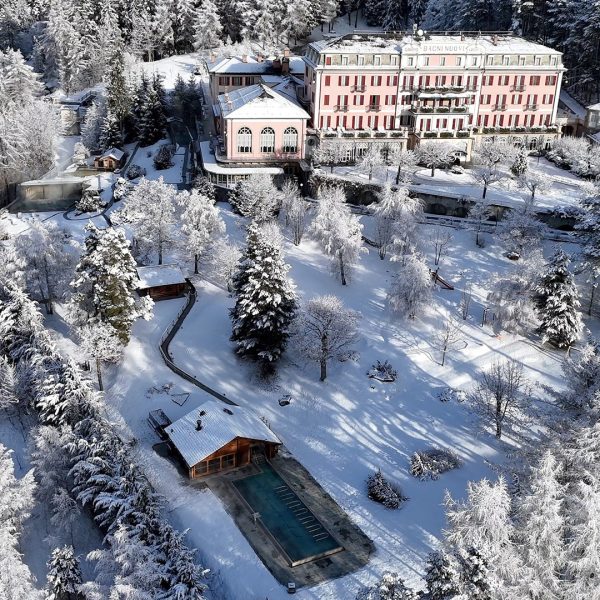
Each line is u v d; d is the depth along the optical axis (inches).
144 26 6535.4
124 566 1817.2
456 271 3336.6
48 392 2469.2
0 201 4680.1
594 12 4589.1
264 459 2450.8
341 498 2287.2
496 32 4840.1
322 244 3422.7
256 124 4156.0
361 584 1971.0
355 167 4173.2
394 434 2532.0
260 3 6269.7
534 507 1625.2
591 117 4569.4
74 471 2242.9
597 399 1803.6
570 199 3850.9
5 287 2957.7
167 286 3267.7
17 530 2170.3
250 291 2733.8
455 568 1486.2
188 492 2293.3
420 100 4313.5
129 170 4692.4
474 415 2576.3
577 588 1578.5
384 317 3048.7
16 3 6939.0
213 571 2018.9
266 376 2780.5
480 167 4084.6
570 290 2817.4
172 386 2731.3
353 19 7396.7
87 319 2945.4
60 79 6122.1
